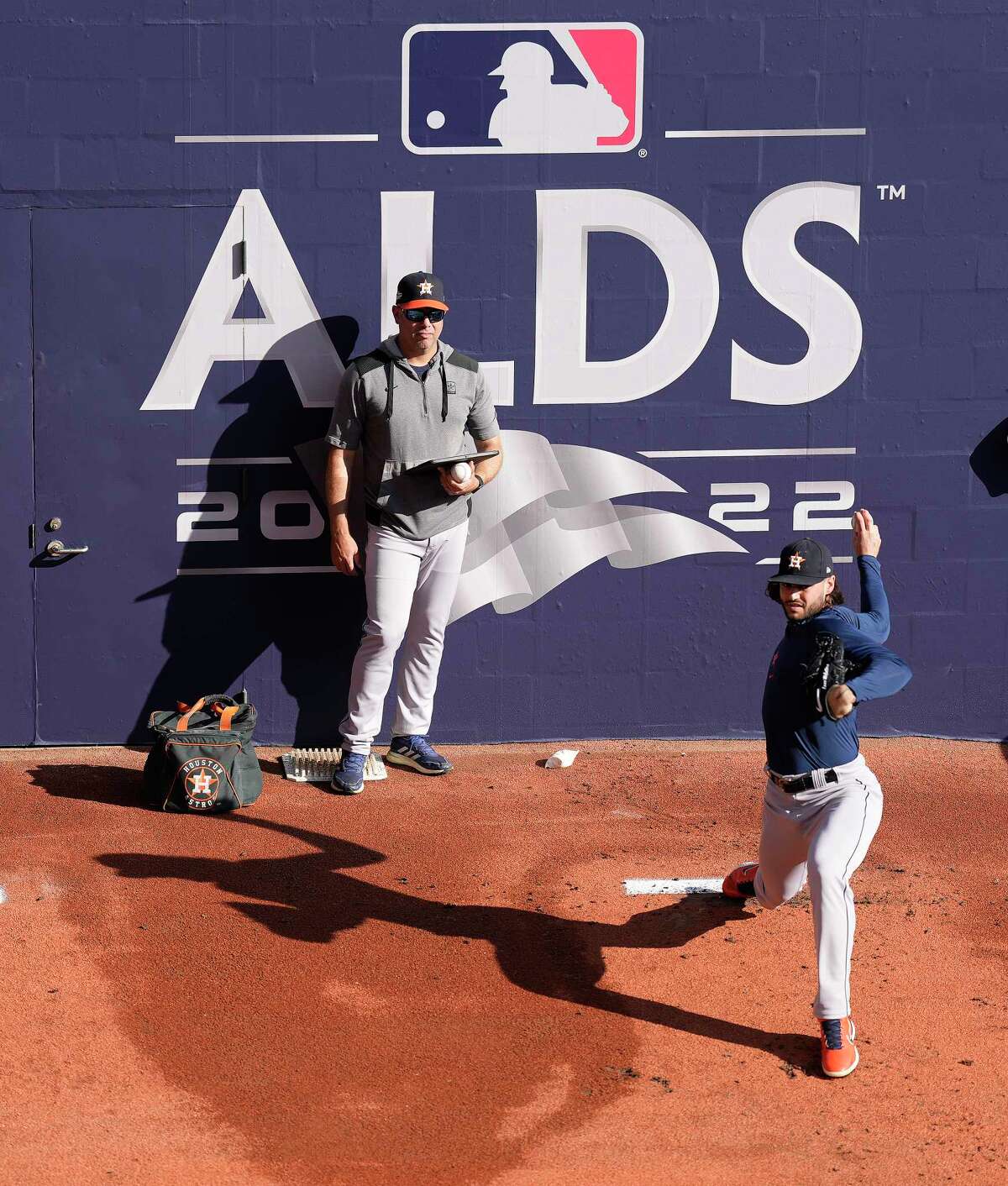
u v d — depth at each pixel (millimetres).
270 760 32625
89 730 33062
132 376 32000
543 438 32875
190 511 32469
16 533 32250
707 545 33406
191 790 28797
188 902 24938
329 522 31609
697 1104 19297
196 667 33000
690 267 32500
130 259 31641
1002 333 33000
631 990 22297
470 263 32156
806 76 32031
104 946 23234
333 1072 19875
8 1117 18562
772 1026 21328
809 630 20625
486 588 33188
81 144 31219
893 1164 18000
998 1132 18703
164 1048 20328
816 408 33094
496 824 28953
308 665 33125
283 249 31844
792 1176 17734
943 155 32375
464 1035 20922
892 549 33656
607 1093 19516
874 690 19484
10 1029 20656
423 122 31625
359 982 22375
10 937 23375
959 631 33969
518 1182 17484
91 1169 17531
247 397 32219
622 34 31641
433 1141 18312
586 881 26234
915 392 33156
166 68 31094
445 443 30156
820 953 19984
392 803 30047
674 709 34031
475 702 33625
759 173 32312
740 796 30641
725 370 32906
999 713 34312
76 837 27641
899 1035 21109
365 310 32156
